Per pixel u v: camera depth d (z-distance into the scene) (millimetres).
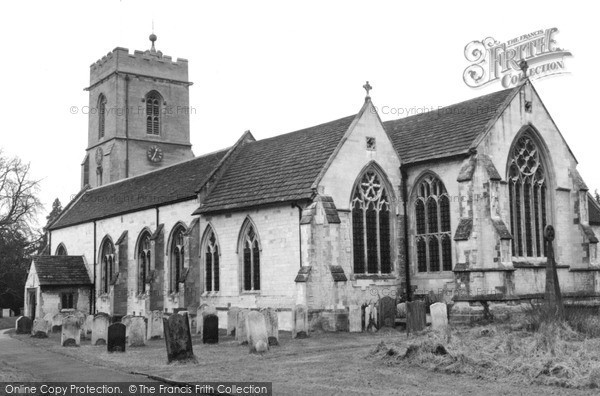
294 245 38469
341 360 23406
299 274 36625
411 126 46906
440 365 20469
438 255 40656
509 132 40531
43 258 61062
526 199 41812
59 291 59688
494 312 35781
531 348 20406
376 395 17047
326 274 37031
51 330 45312
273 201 39375
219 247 43938
